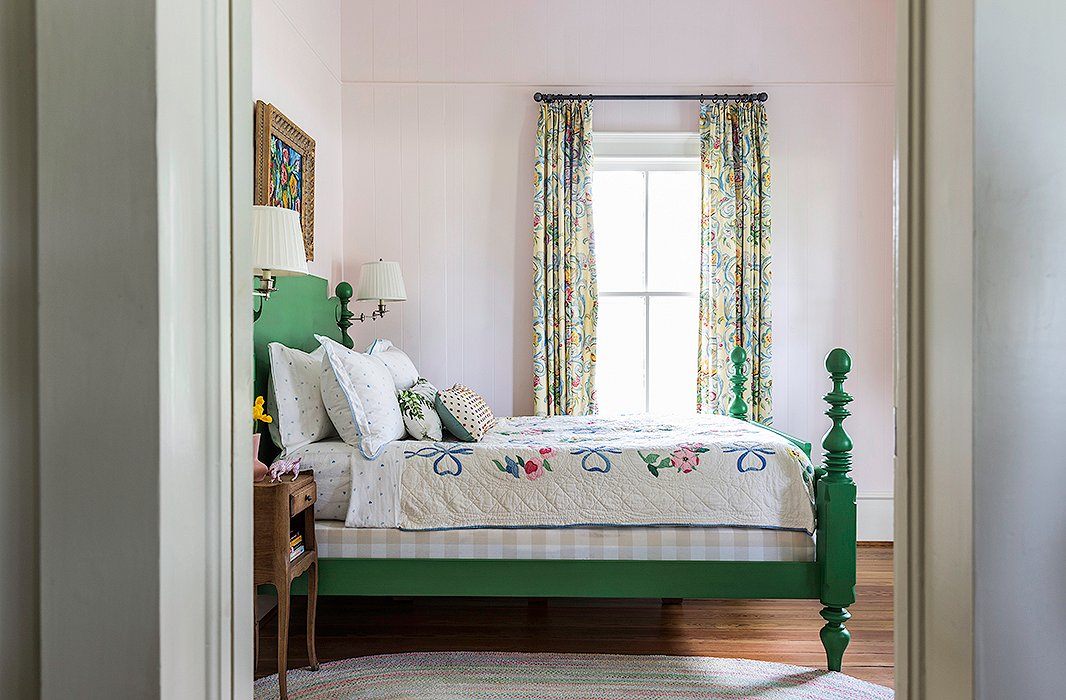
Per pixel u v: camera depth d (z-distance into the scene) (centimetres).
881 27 459
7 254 81
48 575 79
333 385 280
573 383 449
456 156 458
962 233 81
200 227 86
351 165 457
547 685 258
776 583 271
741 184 451
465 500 271
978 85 78
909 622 90
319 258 412
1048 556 78
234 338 97
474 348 460
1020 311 79
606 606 346
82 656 79
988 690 78
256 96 314
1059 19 79
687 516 269
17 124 80
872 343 462
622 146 461
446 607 344
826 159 462
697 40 459
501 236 459
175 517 82
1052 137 79
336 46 446
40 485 79
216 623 89
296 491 246
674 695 250
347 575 270
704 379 455
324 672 268
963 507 81
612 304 471
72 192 79
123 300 79
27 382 81
